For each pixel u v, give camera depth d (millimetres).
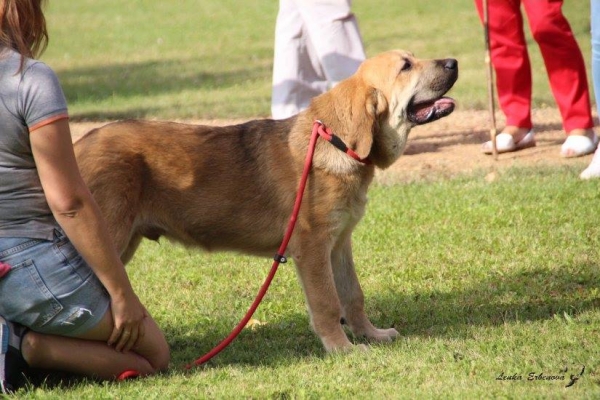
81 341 7797
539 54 27406
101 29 39375
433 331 8898
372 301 10055
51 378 8008
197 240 9266
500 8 16078
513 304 9508
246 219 9094
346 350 8523
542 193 13398
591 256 10812
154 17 41688
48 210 7559
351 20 16188
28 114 7273
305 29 17203
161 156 8969
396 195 14109
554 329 8445
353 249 11797
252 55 32000
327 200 8789
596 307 9148
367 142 8805
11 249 7391
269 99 23594
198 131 9258
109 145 8797
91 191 8609
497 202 13188
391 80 9117
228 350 8797
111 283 7645
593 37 13852
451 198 13664
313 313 8781
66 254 7531
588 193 13164
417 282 10500
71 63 32219
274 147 9109
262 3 43750
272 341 9047
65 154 7371
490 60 15844
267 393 7238
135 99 24750
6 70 7324
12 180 7391
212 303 10211
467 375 7414
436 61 9289
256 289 10711
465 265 10891
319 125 8859
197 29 38281
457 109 20734
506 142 16422
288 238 8609
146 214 9039
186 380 7727
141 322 7902
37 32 7680
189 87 26547
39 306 7449
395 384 7316
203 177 9055
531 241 11508
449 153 16828
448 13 37469
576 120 15805
